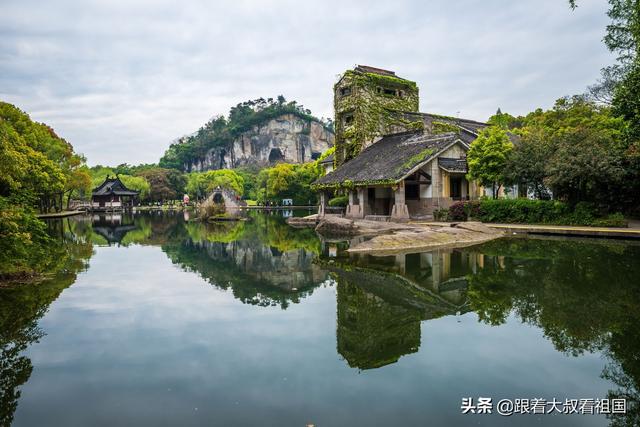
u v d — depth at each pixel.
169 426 4.80
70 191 61.19
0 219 13.12
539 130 34.12
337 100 40.94
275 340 7.47
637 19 19.03
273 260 16.73
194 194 115.19
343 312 9.17
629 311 8.75
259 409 5.14
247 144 189.25
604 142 23.66
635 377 5.95
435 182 30.08
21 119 42.91
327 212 40.03
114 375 6.11
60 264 15.77
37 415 5.08
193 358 6.68
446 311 9.14
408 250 18.08
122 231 31.48
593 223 22.72
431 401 5.32
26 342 7.48
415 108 41.53
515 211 26.17
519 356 6.67
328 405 5.22
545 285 11.09
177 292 11.17
